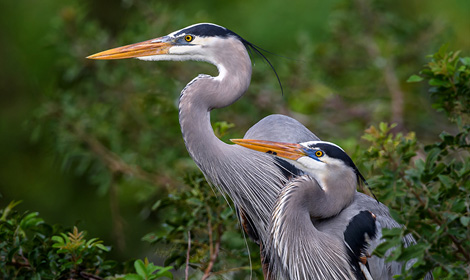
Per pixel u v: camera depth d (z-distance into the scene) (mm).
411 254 5980
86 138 12047
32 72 16016
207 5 16016
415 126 12555
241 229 8250
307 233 6945
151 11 12383
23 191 16172
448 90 7332
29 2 16250
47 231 7562
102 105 12500
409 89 13219
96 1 17938
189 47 7816
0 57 16219
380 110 12492
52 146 12469
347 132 12055
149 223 14703
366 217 7188
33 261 7031
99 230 15766
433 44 13227
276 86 12555
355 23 13414
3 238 7074
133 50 7957
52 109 12203
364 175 8555
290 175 7930
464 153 8102
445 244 6324
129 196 15125
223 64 7723
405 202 6449
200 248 8312
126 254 14531
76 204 16141
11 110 16297
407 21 13523
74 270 7141
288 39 15391
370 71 13258
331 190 7008
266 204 7844
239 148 7797
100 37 12586
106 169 11812
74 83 13930
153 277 6699
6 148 16250
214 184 7758
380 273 7199
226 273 8305
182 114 7590
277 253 7227
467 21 15352
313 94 12656
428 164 6441
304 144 7020
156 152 12055
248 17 15711
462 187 6434
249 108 12172
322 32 15258
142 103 12289
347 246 7145
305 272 6980
